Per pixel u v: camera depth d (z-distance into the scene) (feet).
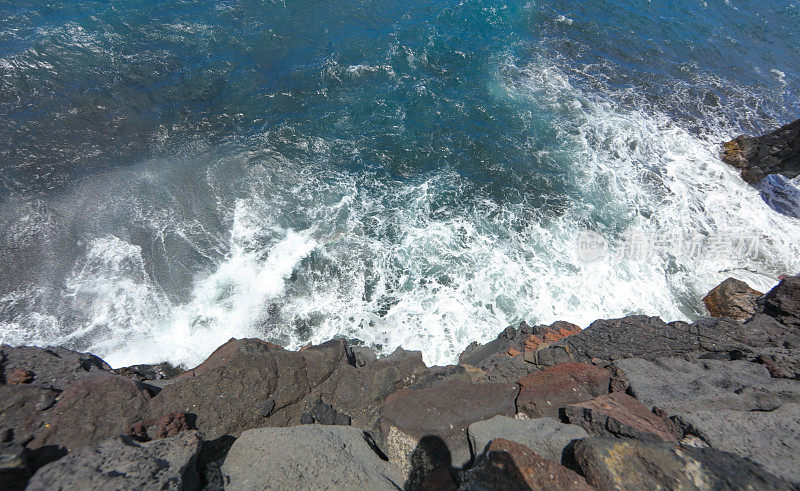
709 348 26.86
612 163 52.65
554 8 78.48
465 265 41.04
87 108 52.60
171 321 35.60
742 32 78.95
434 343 35.35
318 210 44.73
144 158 48.21
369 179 48.44
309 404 22.00
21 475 13.67
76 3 67.41
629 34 74.95
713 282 41.22
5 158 46.11
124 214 42.50
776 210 49.60
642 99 62.75
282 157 49.60
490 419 19.10
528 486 14.26
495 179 49.55
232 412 20.17
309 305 37.52
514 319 37.29
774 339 26.94
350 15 71.56
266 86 58.34
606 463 14.62
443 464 18.29
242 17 68.80
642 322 29.07
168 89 56.34
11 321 34.68
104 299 36.50
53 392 17.89
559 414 20.38
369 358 27.35
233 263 39.78
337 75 60.90
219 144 50.44
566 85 63.52
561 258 42.34
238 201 44.80
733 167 53.42
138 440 17.34
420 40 67.97
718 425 16.76
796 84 68.64
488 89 61.26
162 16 67.31
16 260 38.27
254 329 35.60
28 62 56.75
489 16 74.74
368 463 17.30
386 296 38.50
